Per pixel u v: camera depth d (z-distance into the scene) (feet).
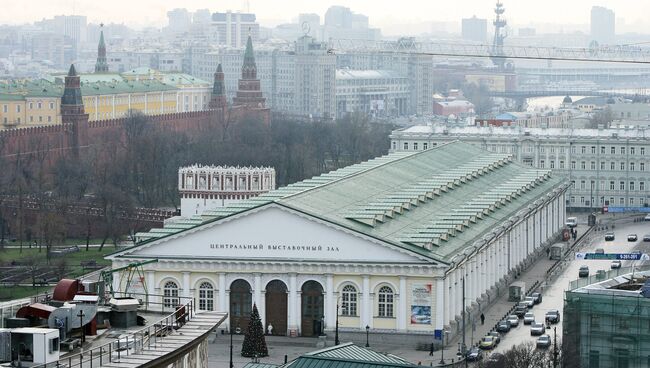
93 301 487.61
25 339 440.04
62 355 452.76
